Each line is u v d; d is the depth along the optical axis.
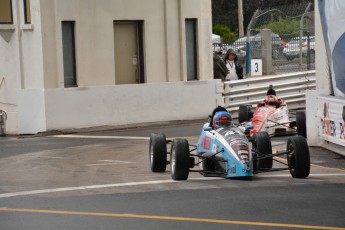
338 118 33.38
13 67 47.72
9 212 21.97
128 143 40.41
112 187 26.17
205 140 28.08
